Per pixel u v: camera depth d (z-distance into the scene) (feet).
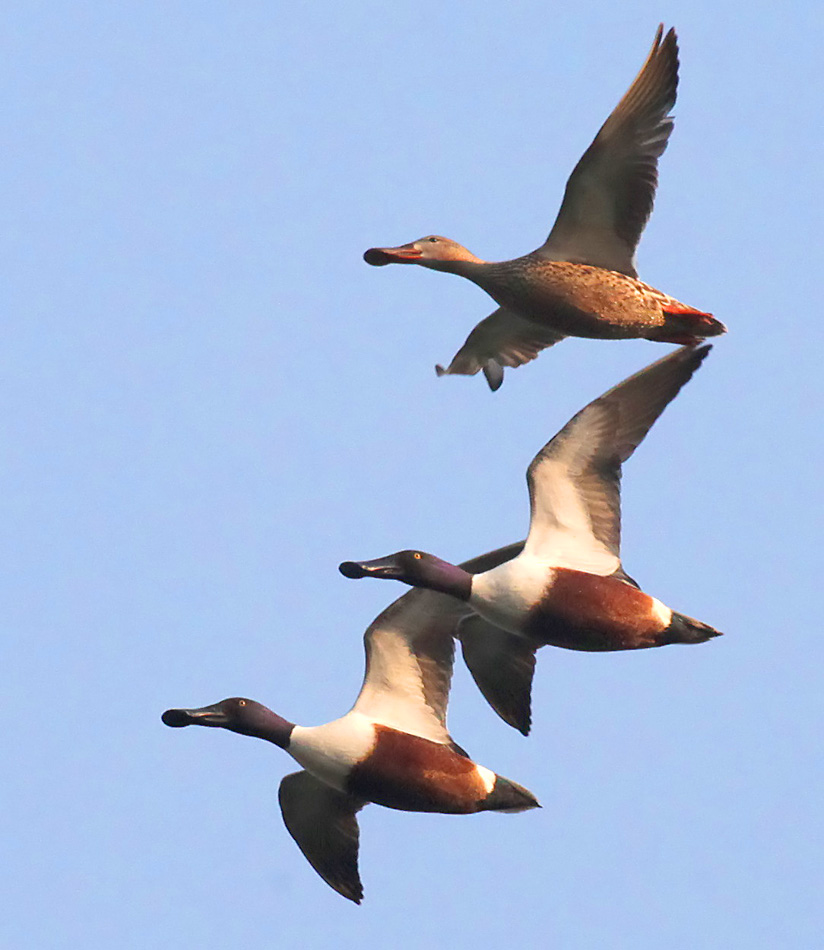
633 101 62.18
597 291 63.10
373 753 61.36
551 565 61.16
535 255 64.03
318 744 61.72
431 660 62.75
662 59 62.18
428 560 62.34
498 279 64.44
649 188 62.75
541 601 61.00
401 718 62.13
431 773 61.26
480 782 61.46
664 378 61.67
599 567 61.05
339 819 62.64
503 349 71.15
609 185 62.80
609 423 61.36
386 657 62.59
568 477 61.62
